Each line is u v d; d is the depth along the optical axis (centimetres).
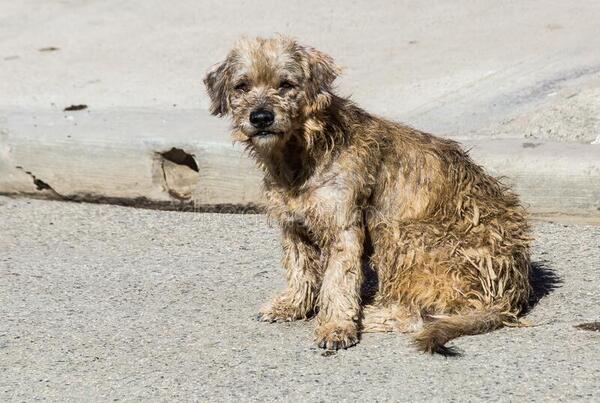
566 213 1401
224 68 1099
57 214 1584
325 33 2261
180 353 1045
